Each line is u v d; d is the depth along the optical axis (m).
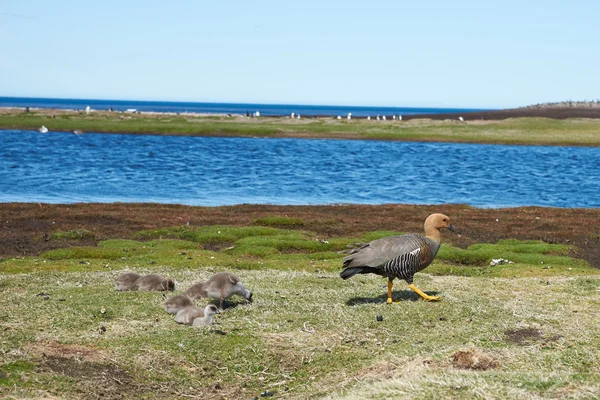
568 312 15.55
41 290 17.59
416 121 122.75
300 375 12.28
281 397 11.38
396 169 66.19
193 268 22.05
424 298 16.31
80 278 19.44
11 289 17.72
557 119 124.81
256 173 60.62
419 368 11.75
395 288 18.33
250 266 23.05
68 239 28.88
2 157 65.12
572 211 40.59
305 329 14.16
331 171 63.50
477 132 105.75
